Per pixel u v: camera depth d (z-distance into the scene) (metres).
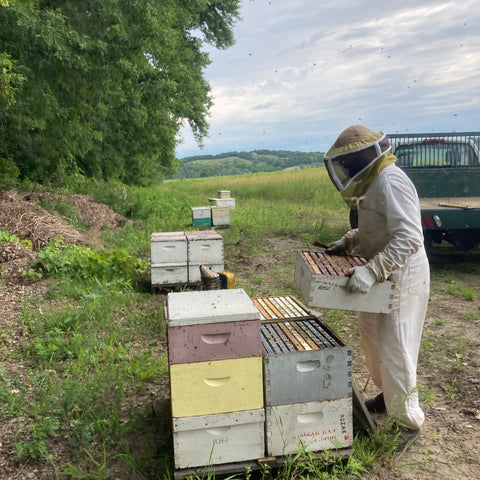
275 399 2.36
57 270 6.07
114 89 12.59
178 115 19.31
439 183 7.37
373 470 2.53
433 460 2.62
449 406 3.20
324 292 2.46
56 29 9.59
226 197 15.29
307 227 10.88
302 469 2.45
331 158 2.49
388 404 2.68
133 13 11.70
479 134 7.48
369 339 2.88
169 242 5.79
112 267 6.35
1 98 8.86
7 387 3.30
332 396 2.41
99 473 2.46
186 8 19.39
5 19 9.09
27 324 4.52
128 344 4.20
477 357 3.92
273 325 2.83
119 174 21.03
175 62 16.39
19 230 7.45
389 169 2.51
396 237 2.44
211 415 2.30
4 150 12.26
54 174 14.46
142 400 3.27
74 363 3.68
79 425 2.88
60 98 11.66
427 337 4.40
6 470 2.54
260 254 8.28
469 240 7.00
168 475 2.39
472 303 5.39
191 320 2.22
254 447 2.38
